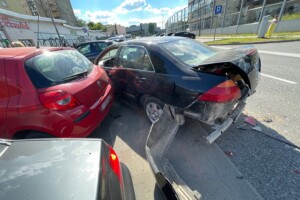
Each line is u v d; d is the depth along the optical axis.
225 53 2.16
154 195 1.72
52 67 2.31
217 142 2.34
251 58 2.05
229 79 1.78
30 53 2.22
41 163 1.09
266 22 11.98
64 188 0.91
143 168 2.10
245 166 1.91
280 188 1.61
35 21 19.81
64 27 28.02
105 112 2.84
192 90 1.91
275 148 2.10
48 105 2.02
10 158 1.14
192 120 2.82
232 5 19.41
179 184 1.62
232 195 1.61
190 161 2.08
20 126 2.10
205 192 1.67
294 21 12.55
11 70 2.04
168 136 2.09
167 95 2.27
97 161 1.12
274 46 8.83
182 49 2.61
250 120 2.70
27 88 2.04
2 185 0.94
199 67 1.96
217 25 22.89
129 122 3.18
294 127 2.44
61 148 1.23
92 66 3.11
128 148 2.50
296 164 1.85
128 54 3.06
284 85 3.91
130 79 3.01
